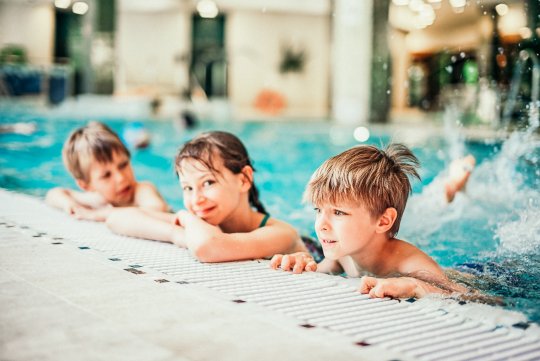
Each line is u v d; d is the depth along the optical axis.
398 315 1.61
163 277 1.93
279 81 23.78
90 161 3.29
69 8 21.73
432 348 1.35
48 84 14.26
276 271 2.15
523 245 2.93
